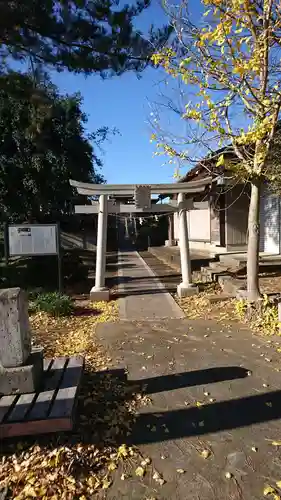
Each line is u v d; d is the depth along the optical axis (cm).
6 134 1366
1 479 237
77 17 398
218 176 670
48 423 260
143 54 451
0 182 1383
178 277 1153
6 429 258
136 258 1938
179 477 234
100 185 847
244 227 1173
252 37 484
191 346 483
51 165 1491
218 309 688
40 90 536
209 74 518
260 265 927
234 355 442
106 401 335
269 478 229
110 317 682
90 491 225
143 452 260
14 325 297
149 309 737
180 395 343
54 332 593
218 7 445
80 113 1617
